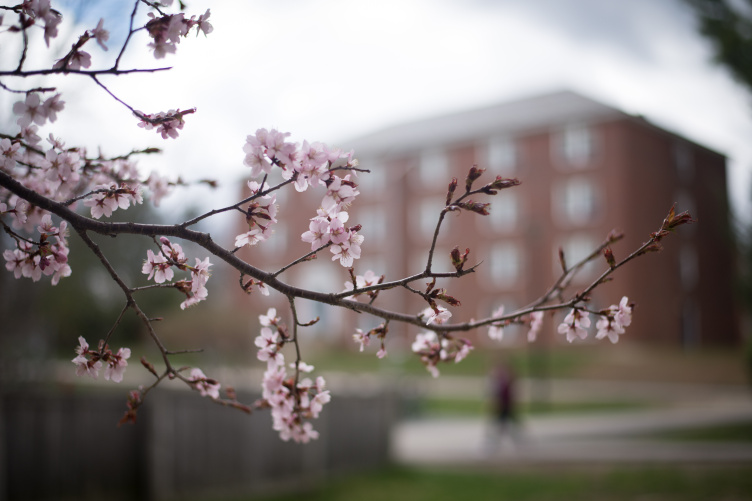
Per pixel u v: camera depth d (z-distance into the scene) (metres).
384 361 32.12
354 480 9.99
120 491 7.36
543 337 31.97
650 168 30.45
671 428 15.09
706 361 27.66
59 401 6.96
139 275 10.91
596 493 8.94
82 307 10.83
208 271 1.81
